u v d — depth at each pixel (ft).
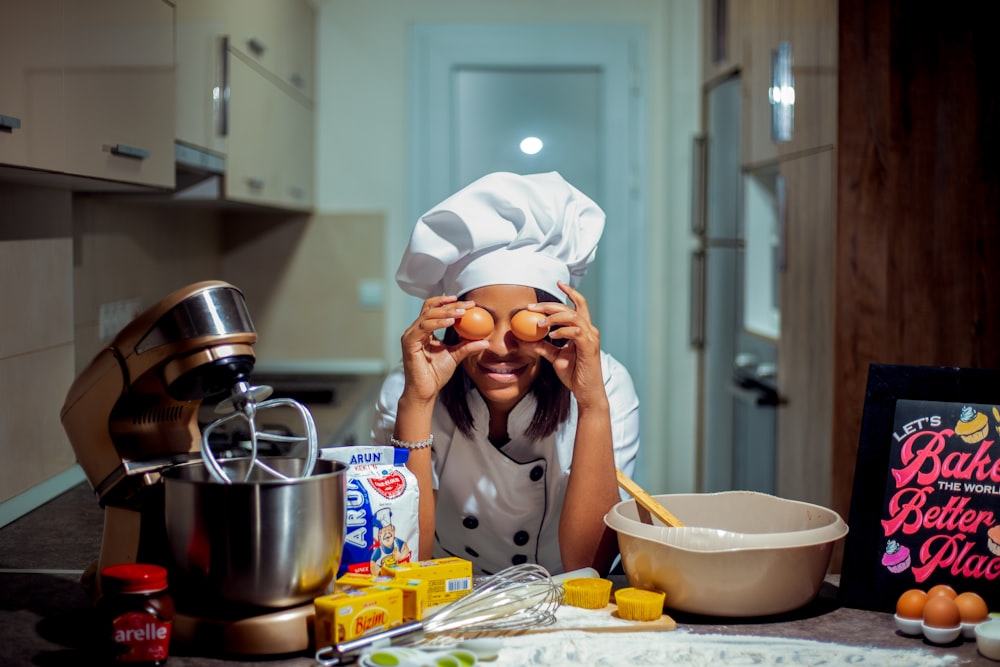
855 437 8.81
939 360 8.80
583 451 4.65
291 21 11.58
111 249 9.37
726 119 12.10
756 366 11.23
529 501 5.30
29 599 4.24
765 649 3.59
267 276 13.23
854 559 4.12
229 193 9.07
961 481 4.08
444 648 3.48
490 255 4.85
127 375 3.82
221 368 3.72
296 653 3.60
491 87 13.12
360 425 10.19
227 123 8.93
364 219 13.16
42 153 5.30
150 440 4.02
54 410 6.85
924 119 8.71
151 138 7.00
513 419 5.16
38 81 5.24
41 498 6.42
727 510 4.51
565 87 13.14
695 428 13.37
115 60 6.33
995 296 8.75
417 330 4.57
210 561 3.49
